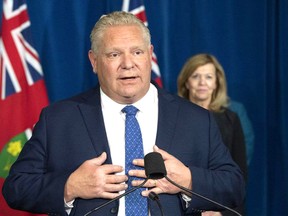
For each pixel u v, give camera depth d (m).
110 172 2.57
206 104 4.85
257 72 5.64
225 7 5.61
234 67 5.64
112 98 2.84
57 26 5.30
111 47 2.71
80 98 2.96
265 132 5.63
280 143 5.64
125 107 2.83
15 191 2.72
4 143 4.79
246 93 5.64
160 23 5.48
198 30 5.59
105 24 2.75
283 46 5.62
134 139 2.76
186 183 2.63
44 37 5.28
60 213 2.64
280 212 5.67
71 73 5.34
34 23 5.23
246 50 5.64
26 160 2.80
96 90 2.96
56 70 5.31
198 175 2.67
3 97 4.81
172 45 5.55
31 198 2.68
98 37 2.76
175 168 2.61
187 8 5.57
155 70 5.23
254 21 5.63
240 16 5.64
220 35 5.62
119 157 2.75
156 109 2.88
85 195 2.57
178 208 2.70
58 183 2.64
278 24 5.64
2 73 4.83
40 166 2.79
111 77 2.73
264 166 5.62
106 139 2.77
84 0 5.34
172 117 2.86
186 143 2.81
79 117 2.84
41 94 4.88
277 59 5.67
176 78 5.57
